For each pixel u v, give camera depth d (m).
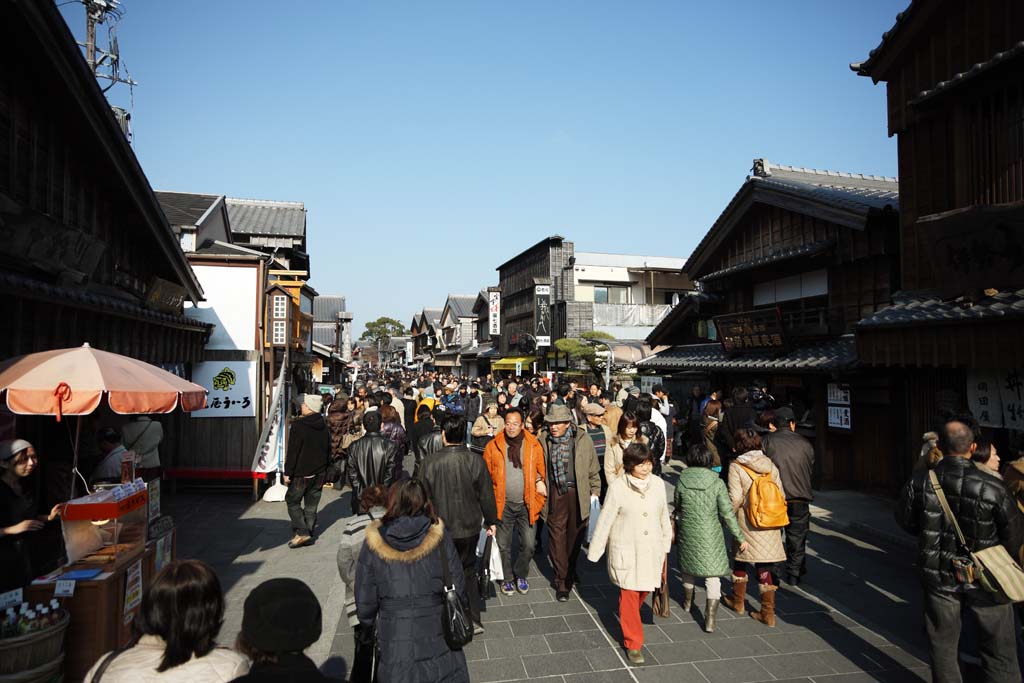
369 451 6.24
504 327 37.19
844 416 10.59
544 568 6.51
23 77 5.62
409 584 2.89
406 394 14.99
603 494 7.36
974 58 7.35
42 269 5.72
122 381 4.25
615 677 4.01
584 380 24.59
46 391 3.94
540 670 4.11
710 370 14.26
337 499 10.08
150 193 7.64
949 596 3.48
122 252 8.00
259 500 9.77
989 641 3.40
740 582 5.16
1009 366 6.10
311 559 6.64
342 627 4.85
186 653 1.93
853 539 7.68
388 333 98.44
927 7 7.79
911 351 7.31
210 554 6.81
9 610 3.20
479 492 4.73
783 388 12.58
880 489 9.97
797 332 11.70
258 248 22.66
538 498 5.66
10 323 4.71
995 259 6.42
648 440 7.51
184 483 10.26
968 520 3.43
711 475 4.91
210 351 10.38
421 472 4.72
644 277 30.20
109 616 3.69
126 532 4.05
